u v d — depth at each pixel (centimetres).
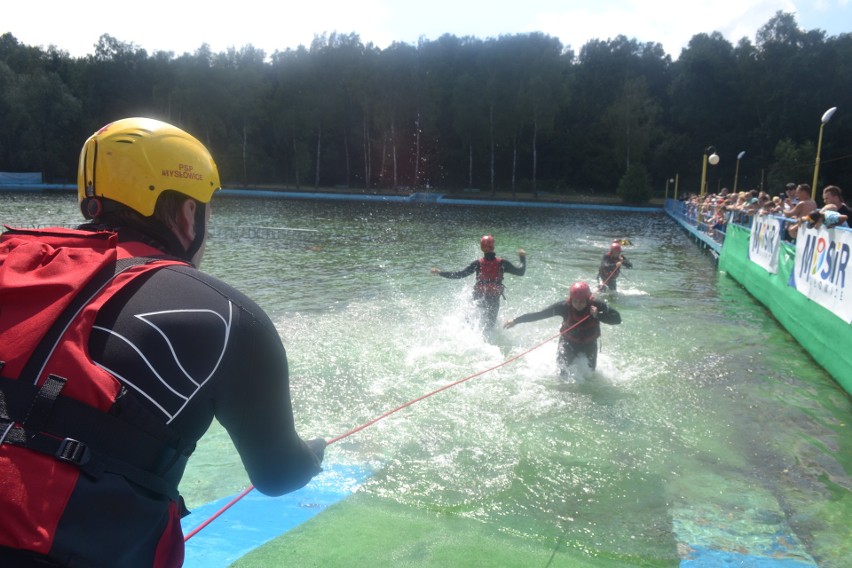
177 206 142
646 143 5725
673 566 328
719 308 1019
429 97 5450
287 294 1025
